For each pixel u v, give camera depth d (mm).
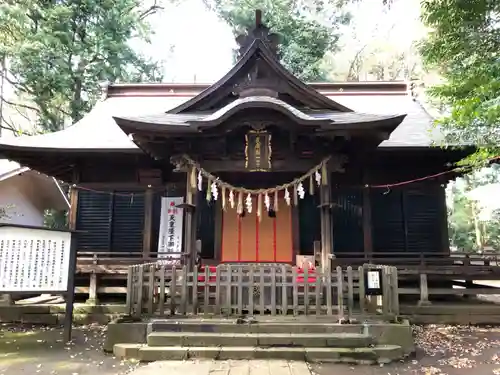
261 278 7480
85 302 10625
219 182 9023
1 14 17438
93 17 20984
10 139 11219
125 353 6508
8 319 9906
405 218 11453
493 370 6094
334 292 8250
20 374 5758
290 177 11539
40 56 18625
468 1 7809
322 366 6047
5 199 15617
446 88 8078
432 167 11516
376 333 6746
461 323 9703
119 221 11805
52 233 7613
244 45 10227
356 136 8820
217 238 11500
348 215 11508
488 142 7387
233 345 6539
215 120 8312
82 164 11859
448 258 10352
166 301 8359
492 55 7891
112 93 16078
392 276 7438
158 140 9000
